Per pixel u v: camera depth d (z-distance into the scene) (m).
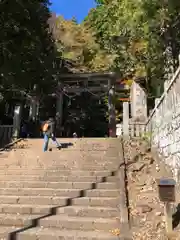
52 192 7.23
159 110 9.48
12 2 13.06
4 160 10.14
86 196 6.99
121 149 10.20
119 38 13.36
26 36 14.54
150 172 7.94
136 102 14.13
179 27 11.47
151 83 16.05
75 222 5.64
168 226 4.90
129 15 10.60
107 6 14.66
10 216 6.09
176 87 7.12
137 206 5.93
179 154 6.71
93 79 20.75
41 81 17.08
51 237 5.16
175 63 12.10
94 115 26.12
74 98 25.98
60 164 9.28
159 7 9.88
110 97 20.27
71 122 25.89
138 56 13.89
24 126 14.30
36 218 5.89
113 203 6.49
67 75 20.59
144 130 12.32
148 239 4.77
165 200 4.92
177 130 6.96
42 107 23.39
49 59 16.73
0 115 19.64
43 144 11.73
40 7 15.20
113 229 5.34
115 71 17.61
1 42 13.84
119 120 20.70
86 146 11.03
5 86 15.84
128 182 7.41
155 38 11.66
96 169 8.59
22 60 14.84
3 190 7.46
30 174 8.58
